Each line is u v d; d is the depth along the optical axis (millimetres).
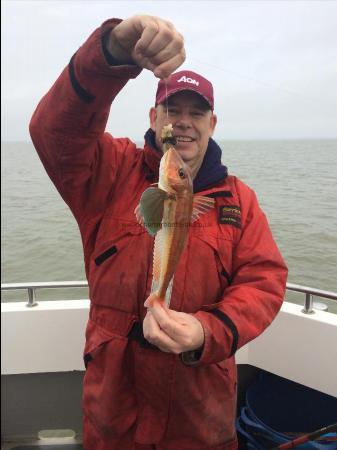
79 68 1459
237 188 1974
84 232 1851
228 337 1536
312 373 2629
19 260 7922
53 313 2744
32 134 1631
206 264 1736
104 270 1755
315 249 3350
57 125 1541
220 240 1767
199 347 1491
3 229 9656
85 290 6578
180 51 1375
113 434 1787
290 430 2846
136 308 1726
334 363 2561
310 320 2607
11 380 2846
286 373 2707
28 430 2914
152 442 1764
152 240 1717
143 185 1816
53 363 2773
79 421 2936
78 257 8172
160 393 1746
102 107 1531
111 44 1449
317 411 2811
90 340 1831
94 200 1798
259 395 2848
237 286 1763
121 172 1857
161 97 1852
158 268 1473
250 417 2604
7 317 2717
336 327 2537
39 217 10836
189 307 1716
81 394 2902
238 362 2826
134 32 1386
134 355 1737
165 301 1472
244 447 2725
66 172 1656
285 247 3432
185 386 1746
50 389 2885
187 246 1731
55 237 9219
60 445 2842
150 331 1440
